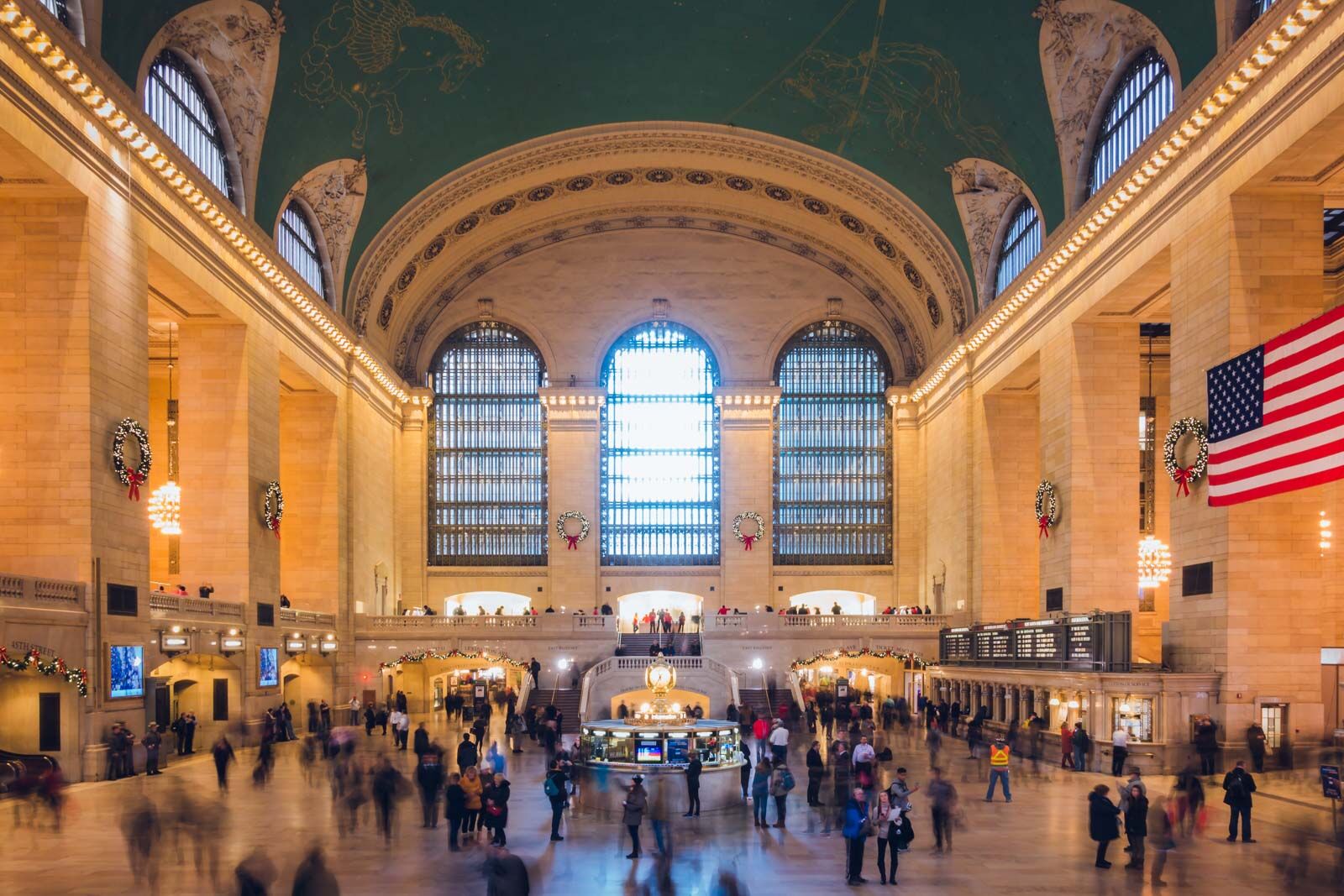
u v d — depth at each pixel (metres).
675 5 35.09
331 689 42.16
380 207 42.75
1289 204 25.23
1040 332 37.22
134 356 27.09
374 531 48.16
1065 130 33.41
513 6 34.50
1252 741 23.75
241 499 34.03
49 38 22.22
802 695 42.69
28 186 24.25
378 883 15.53
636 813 17.34
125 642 25.92
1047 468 36.44
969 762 29.55
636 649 45.28
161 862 16.86
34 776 22.02
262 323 35.72
